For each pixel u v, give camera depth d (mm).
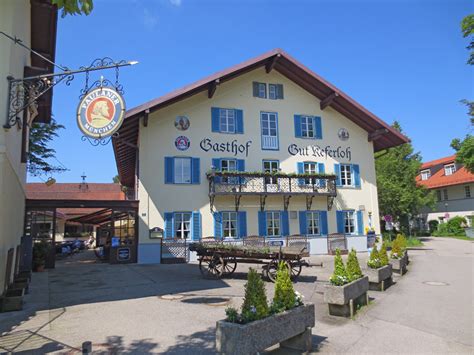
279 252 11703
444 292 10328
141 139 18766
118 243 17734
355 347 5758
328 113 23281
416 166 35344
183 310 7938
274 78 22297
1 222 8062
